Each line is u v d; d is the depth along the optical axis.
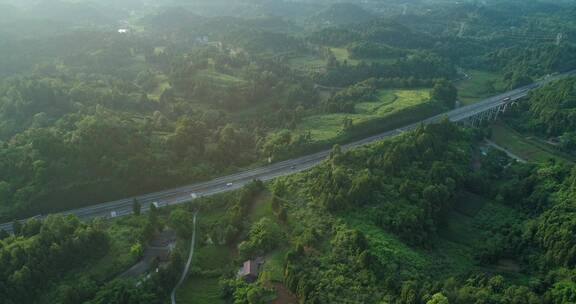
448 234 180.12
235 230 159.25
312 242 148.25
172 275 140.12
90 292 129.75
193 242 160.88
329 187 173.38
